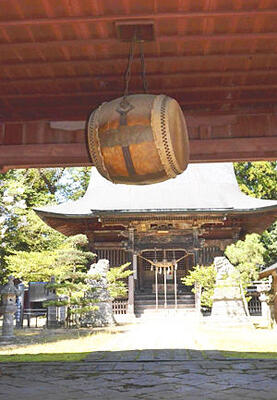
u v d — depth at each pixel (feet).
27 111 22.95
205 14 14.57
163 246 83.97
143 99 14.83
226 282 62.69
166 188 88.38
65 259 69.92
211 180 91.15
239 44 17.01
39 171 114.32
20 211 73.51
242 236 93.35
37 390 18.72
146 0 14.01
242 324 58.08
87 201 87.61
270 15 14.79
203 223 82.94
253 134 22.93
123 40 16.33
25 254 65.62
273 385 19.21
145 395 17.43
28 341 42.83
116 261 87.71
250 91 21.08
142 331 52.16
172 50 17.37
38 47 16.99
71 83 20.04
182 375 21.84
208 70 19.08
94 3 14.16
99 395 17.56
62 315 64.18
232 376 21.40
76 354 31.32
